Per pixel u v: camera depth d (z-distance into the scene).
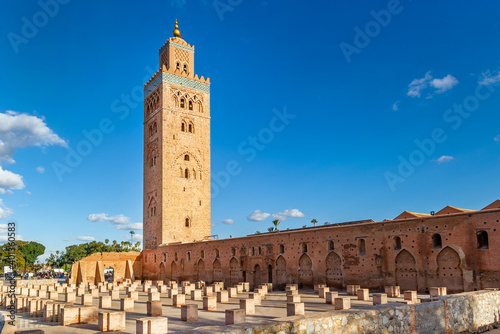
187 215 79.31
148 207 81.94
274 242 51.31
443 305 18.70
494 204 43.91
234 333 12.41
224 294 36.97
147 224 81.75
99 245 172.12
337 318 14.77
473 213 32.88
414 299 29.20
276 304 34.16
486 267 31.56
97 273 76.88
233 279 57.44
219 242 60.62
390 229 38.81
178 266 69.38
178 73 83.31
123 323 23.91
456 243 33.66
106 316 23.53
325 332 14.33
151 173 82.31
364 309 15.91
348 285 38.66
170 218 77.19
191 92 84.31
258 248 53.69
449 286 33.94
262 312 28.98
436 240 35.81
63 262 185.38
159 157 79.44
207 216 81.75
